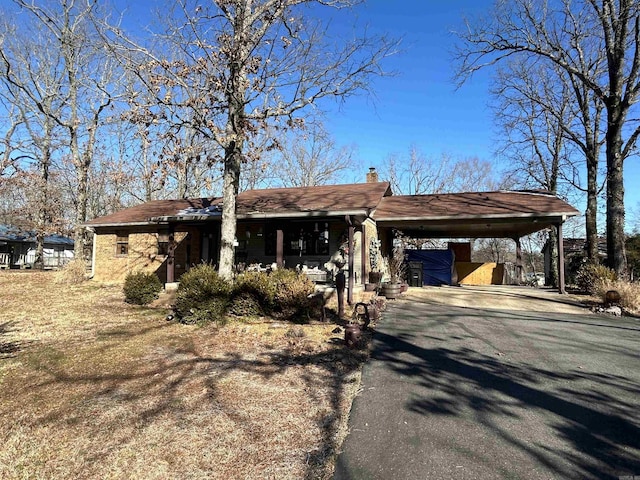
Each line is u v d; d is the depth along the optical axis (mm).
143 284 10906
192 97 8891
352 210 11086
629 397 4320
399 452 3189
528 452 3184
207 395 4406
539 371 5184
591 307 10180
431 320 8430
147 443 3402
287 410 4012
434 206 15766
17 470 3076
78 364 5559
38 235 26359
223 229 9500
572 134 16266
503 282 19828
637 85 12445
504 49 14484
